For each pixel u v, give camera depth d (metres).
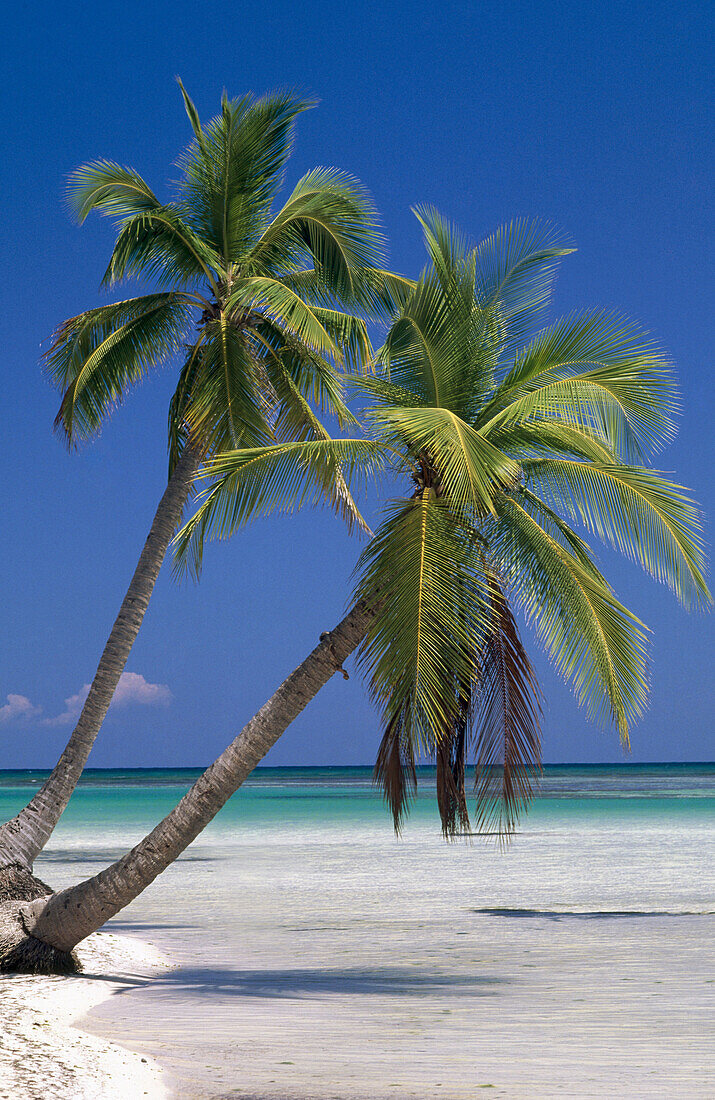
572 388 9.92
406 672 8.79
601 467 10.25
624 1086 6.80
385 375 10.84
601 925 15.48
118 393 14.45
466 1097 6.54
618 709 9.88
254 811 46.91
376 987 10.77
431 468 10.09
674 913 16.69
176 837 10.00
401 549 9.33
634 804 51.16
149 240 13.91
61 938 10.33
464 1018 9.13
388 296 14.12
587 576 10.04
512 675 9.98
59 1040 7.63
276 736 10.04
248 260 13.84
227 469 9.75
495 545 10.12
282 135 13.95
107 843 29.38
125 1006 9.41
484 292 10.81
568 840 30.42
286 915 16.73
